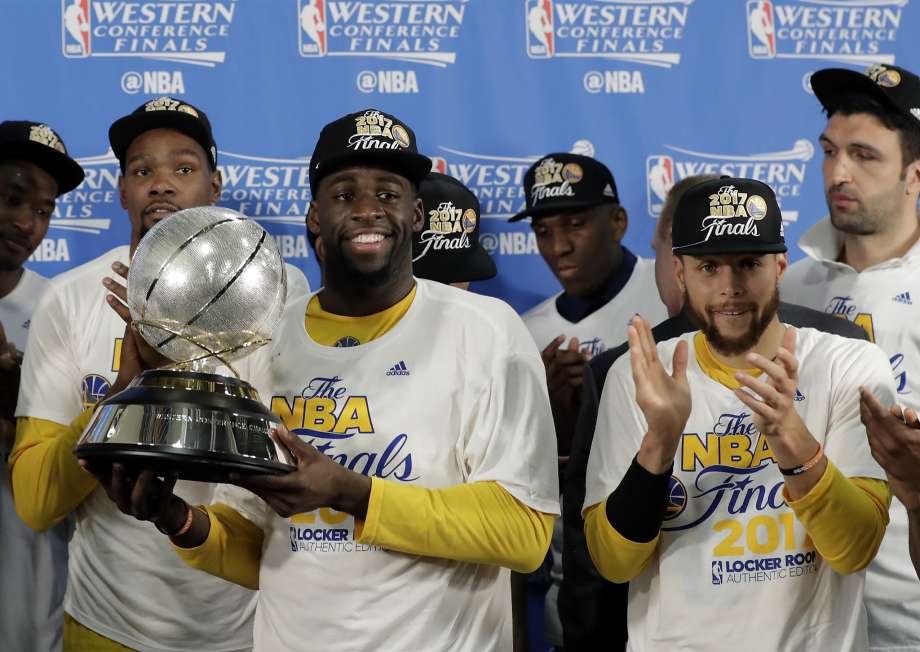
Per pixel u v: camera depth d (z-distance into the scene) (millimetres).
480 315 2104
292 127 3150
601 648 2549
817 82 2922
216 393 1812
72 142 3113
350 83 3158
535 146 3193
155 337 1863
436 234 2910
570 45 3195
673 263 2898
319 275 3162
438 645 1988
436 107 3174
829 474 1956
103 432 1761
